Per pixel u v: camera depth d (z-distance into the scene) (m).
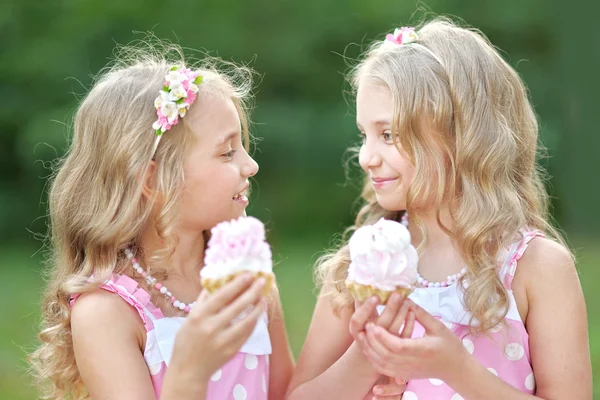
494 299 3.50
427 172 3.64
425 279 3.73
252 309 2.99
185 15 16.97
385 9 17.05
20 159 16.38
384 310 3.14
